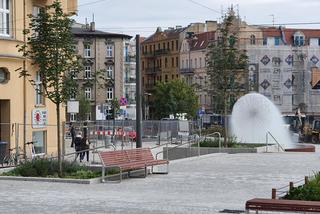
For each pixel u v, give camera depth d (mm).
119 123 65250
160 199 18000
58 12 24281
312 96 121812
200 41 144375
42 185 21641
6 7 36938
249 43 124625
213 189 20469
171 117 110875
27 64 37469
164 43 161875
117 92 131125
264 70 120438
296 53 122438
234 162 31688
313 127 75000
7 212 15508
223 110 49656
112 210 15797
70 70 24641
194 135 46281
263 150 40594
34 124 35719
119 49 132125
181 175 25094
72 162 25953
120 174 22844
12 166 28469
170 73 158250
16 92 36938
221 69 47844
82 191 20000
